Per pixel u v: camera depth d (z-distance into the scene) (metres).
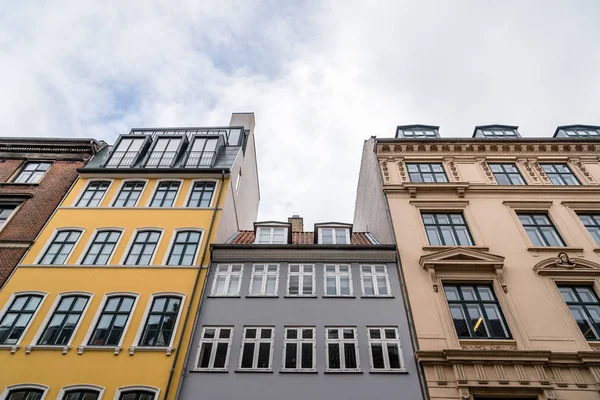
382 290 14.59
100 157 21.00
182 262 15.30
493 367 11.84
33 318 13.27
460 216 17.55
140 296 13.96
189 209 17.41
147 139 21.47
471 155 20.44
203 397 11.35
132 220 16.91
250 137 25.53
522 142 20.59
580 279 14.47
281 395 11.38
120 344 12.55
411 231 16.58
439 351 12.12
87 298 13.98
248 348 12.76
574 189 18.27
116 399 11.23
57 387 11.44
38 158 20.80
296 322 13.34
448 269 14.82
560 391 11.36
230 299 14.10
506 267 14.96
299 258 15.55
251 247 15.66
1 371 11.76
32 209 17.81
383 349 12.67
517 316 13.30
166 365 12.09
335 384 11.66
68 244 16.06
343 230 17.44
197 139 21.39
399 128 24.08
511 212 17.33
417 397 11.34
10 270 15.05
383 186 18.64
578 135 22.83
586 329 13.20
